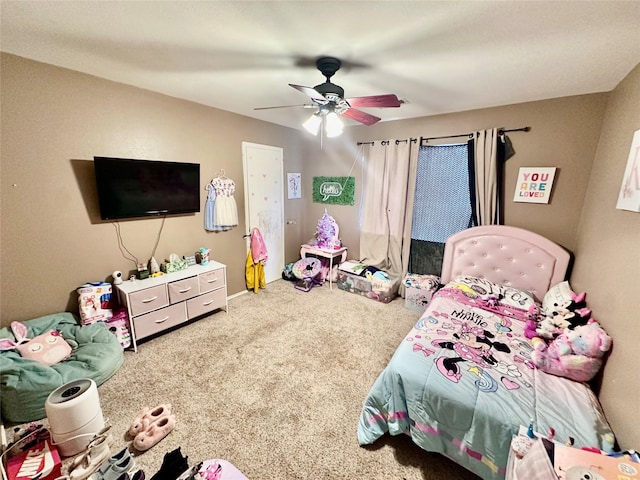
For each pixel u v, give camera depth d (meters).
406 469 1.46
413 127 3.38
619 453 0.99
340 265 3.99
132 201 2.46
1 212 1.89
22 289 2.03
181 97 2.74
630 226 1.48
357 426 1.69
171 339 2.60
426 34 1.50
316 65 1.90
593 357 1.49
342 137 4.04
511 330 2.03
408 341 1.85
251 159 3.58
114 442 1.56
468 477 1.41
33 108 1.94
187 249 3.04
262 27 1.46
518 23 1.37
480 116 2.90
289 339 2.64
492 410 1.30
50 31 1.53
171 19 1.40
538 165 2.64
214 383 2.04
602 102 2.28
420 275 3.45
